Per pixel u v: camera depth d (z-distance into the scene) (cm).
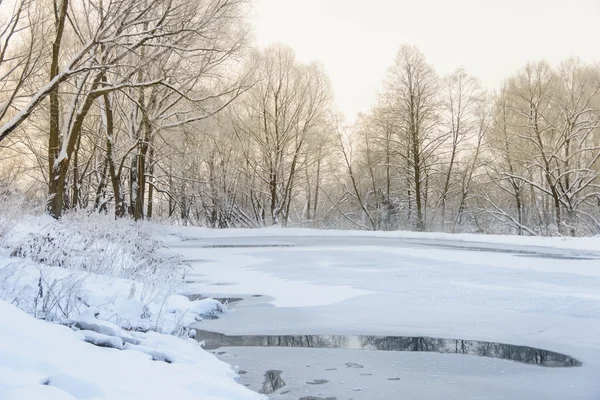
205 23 1873
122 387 365
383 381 521
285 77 4366
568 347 643
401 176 4806
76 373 363
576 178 3641
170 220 3803
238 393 423
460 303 937
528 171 4038
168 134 3147
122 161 2762
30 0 1559
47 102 2372
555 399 470
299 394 482
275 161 4334
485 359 596
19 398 289
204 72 2380
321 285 1163
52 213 1825
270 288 1123
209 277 1302
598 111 3734
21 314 436
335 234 3678
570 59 3859
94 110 3316
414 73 4294
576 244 2317
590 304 915
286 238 3322
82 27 2427
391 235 3506
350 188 5425
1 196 1237
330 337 704
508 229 4522
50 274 784
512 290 1074
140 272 1082
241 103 4319
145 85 1934
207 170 4353
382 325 768
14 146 3059
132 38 2069
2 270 717
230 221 4622
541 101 3769
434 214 4544
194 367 483
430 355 614
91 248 1048
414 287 1125
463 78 4438
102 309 701
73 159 3269
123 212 2991
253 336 715
